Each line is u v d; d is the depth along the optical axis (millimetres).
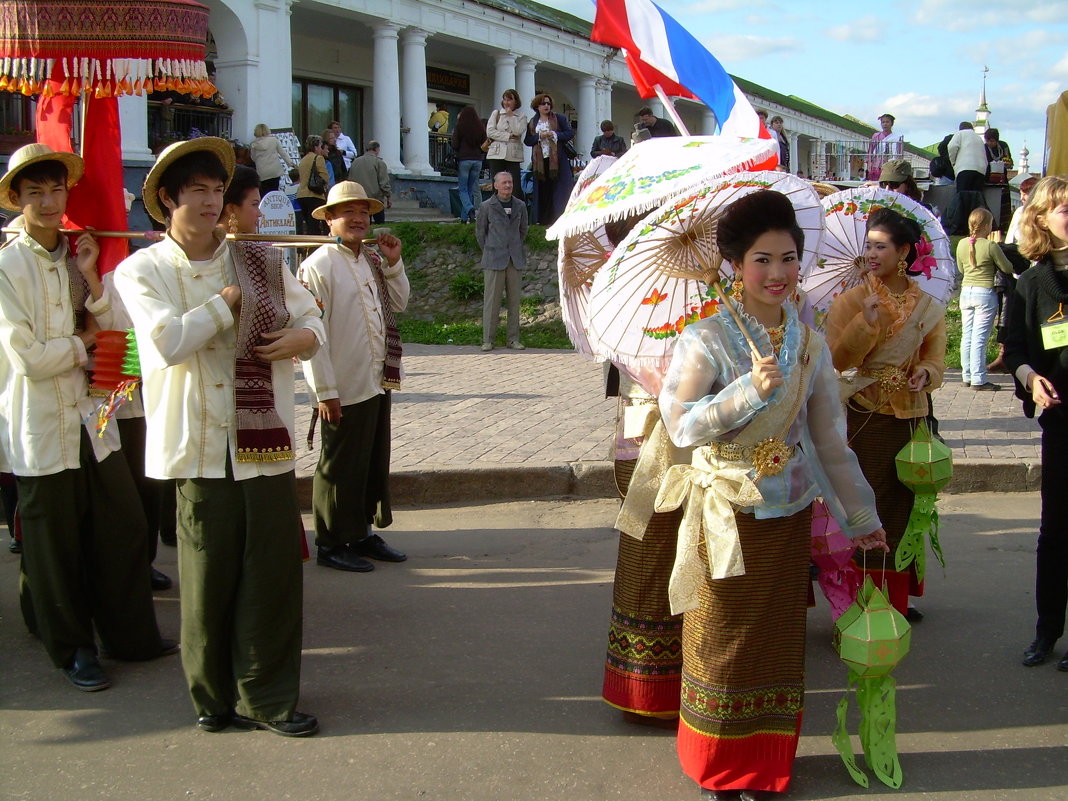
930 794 3510
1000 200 17328
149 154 15828
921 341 4742
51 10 4305
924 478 4602
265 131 15398
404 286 6055
